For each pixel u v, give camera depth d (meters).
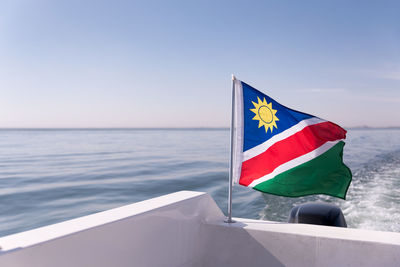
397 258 1.72
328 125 2.50
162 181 15.35
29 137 84.62
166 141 61.22
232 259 2.12
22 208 10.31
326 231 2.01
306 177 2.47
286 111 2.53
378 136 68.50
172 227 1.92
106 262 1.49
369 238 1.83
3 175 17.72
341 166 2.47
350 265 1.81
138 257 1.67
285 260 1.97
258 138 2.47
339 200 8.62
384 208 7.65
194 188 13.44
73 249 1.33
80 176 17.20
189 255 2.08
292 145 2.50
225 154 31.97
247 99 2.48
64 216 9.37
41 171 19.39
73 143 55.25
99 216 1.60
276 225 2.16
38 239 1.24
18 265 1.13
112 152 35.34
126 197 12.04
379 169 15.18
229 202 2.27
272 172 2.46
